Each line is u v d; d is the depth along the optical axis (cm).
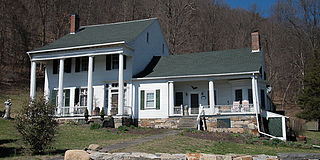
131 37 2861
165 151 1424
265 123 2502
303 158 1008
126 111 2783
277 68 5441
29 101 1353
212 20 6084
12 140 1664
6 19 4788
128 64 2861
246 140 2023
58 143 1652
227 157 1063
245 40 5941
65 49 2819
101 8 6212
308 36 5088
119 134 2177
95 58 2981
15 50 4769
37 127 1305
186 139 1889
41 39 5238
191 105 2831
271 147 1867
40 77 4756
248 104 2472
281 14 5497
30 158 1197
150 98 2777
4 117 2492
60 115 2773
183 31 5422
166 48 3738
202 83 2833
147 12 5750
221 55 3056
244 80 2641
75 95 2967
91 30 3400
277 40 5506
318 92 3488
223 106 2627
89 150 1291
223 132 2392
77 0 5884
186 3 5356
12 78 4378
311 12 5122
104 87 2892
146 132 2311
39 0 5141
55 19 5484
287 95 5372
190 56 3188
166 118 2692
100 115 2584
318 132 3325
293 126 2666
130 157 1111
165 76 2734
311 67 3662
